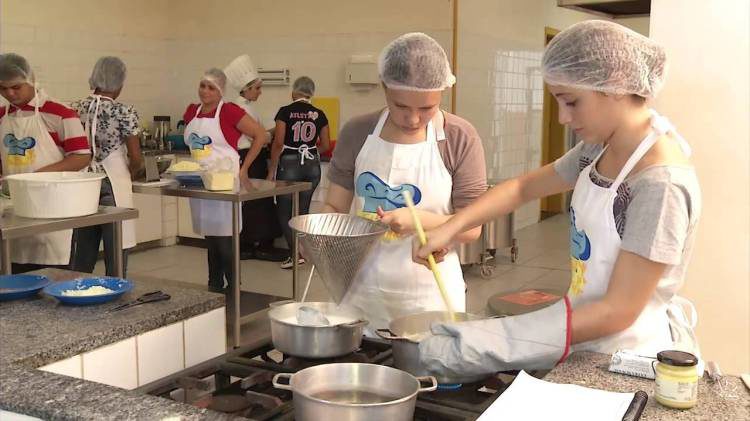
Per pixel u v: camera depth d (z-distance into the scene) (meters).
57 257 3.87
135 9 6.38
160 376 1.64
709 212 2.25
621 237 1.28
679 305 1.54
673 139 1.29
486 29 6.09
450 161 1.97
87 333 1.49
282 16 6.13
